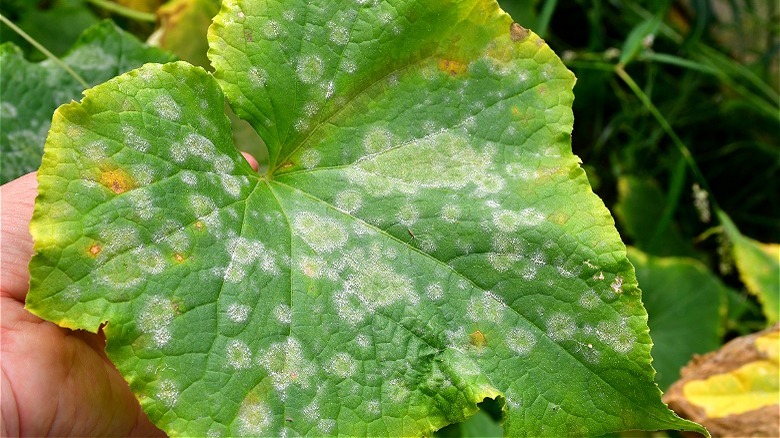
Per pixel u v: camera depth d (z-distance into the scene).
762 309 0.51
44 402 0.27
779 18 0.58
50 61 0.36
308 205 0.29
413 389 0.28
